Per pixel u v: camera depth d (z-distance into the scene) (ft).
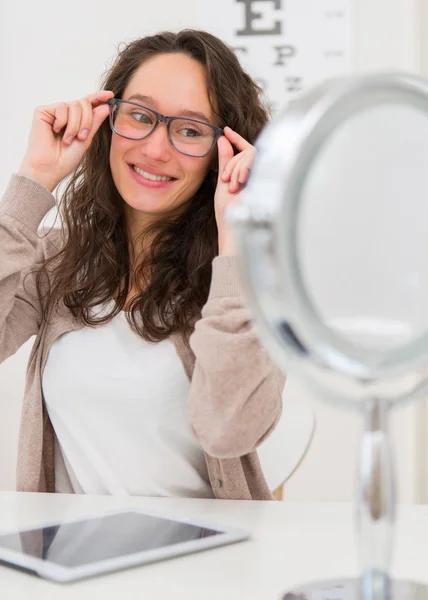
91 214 5.10
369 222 1.76
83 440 4.75
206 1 8.86
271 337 1.75
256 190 1.68
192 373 4.73
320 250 1.70
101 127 5.07
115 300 4.98
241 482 4.60
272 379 4.23
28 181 4.70
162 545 2.78
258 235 1.66
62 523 3.09
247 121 5.04
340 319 1.74
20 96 9.11
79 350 4.83
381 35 8.72
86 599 2.31
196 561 2.68
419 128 1.79
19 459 4.94
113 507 3.62
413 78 1.75
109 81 5.05
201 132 4.80
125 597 2.33
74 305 4.91
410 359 1.83
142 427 4.68
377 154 1.75
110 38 9.00
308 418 5.38
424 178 1.79
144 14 8.94
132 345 4.81
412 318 1.82
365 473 1.86
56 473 5.00
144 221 5.09
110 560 2.59
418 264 1.81
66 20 9.04
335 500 8.90
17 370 9.05
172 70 4.82
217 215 4.60
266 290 1.69
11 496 3.88
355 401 1.88
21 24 9.07
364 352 1.77
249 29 8.82
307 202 1.69
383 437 1.87
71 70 9.07
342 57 8.75
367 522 1.85
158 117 4.74
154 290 4.82
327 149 1.70
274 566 2.63
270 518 3.35
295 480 8.96
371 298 1.77
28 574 2.53
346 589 2.18
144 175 4.81
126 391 4.67
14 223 4.61
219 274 4.27
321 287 1.71
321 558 2.72
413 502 8.57
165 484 4.72
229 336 4.10
